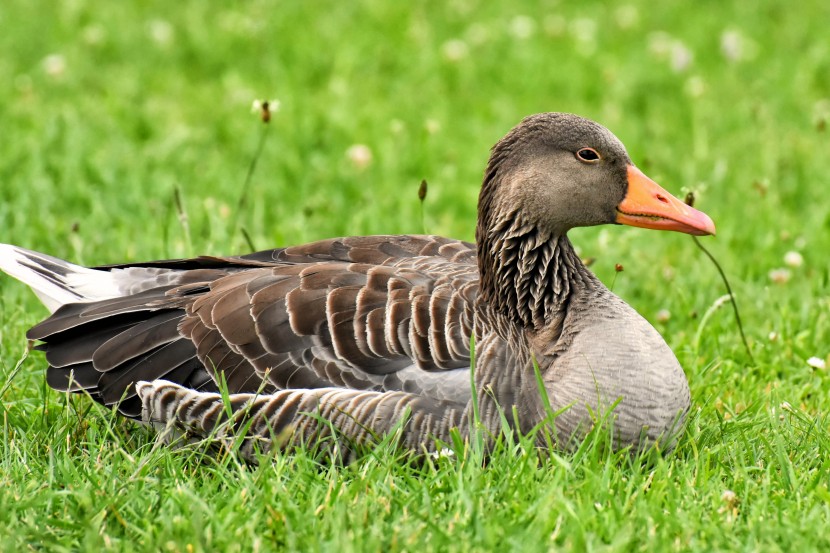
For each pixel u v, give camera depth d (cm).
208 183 1778
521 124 1119
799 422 1120
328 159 1911
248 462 1059
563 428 1016
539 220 1100
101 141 1927
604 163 1102
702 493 969
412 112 2117
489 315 1066
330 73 2325
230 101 2134
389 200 1744
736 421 1114
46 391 1147
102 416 1089
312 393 1013
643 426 1017
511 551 862
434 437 1000
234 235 1513
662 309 1423
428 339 1021
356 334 1023
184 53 2403
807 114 2159
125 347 1063
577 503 923
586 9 2792
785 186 1856
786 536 891
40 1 2625
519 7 2770
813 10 2786
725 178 1853
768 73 2369
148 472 987
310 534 890
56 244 1534
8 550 857
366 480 948
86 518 899
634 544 888
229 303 1061
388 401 1002
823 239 1636
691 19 2711
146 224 1596
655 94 2283
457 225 1677
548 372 1043
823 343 1345
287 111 2067
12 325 1303
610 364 1022
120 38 2439
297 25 2556
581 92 2277
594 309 1066
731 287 1466
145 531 898
